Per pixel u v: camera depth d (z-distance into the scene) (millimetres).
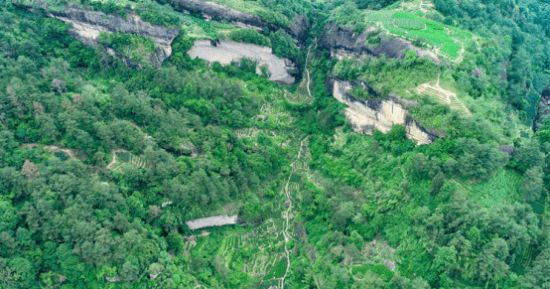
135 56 140375
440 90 121750
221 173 122625
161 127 126938
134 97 131250
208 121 138125
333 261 112000
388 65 130375
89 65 142875
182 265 112000
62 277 99312
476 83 124062
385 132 131625
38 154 110625
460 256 99062
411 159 117125
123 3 141250
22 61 121062
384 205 115625
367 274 104688
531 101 140875
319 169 135000
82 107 119562
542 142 116312
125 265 98688
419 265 105562
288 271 117625
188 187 114312
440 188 108062
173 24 142000
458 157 109812
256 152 134875
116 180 113375
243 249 119438
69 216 97438
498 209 100562
